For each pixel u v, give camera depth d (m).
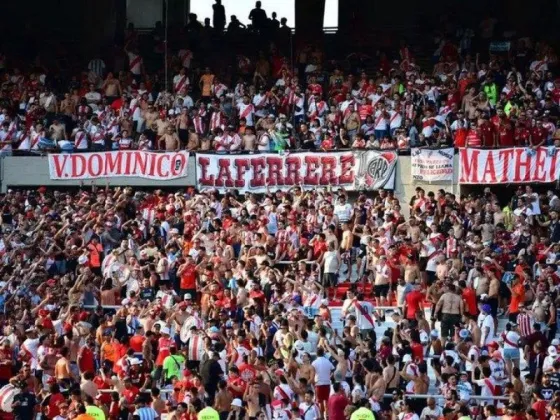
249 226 69.19
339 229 69.88
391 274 64.56
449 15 95.00
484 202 70.69
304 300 62.75
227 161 78.00
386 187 76.50
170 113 81.75
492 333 59.03
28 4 101.00
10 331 58.41
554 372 52.16
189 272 65.12
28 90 85.06
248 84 87.94
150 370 56.62
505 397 51.47
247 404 52.16
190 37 95.62
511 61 85.62
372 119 79.12
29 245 68.19
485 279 63.31
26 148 80.00
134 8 106.06
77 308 59.38
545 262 65.44
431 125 77.81
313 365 53.94
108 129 80.88
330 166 77.06
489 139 75.75
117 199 72.75
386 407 52.88
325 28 98.75
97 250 67.62
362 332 59.94
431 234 67.50
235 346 55.47
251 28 97.31
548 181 74.50
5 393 52.06
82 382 52.09
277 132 78.50
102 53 93.44
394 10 98.12
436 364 54.97
